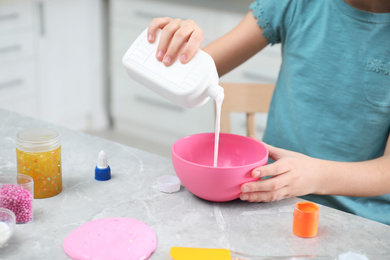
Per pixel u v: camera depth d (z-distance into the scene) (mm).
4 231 865
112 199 1041
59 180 1050
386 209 1309
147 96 3221
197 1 2801
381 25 1290
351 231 970
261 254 889
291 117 1438
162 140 3307
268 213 1019
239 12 2664
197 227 960
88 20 3211
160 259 871
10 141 1266
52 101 3150
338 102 1356
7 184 958
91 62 3320
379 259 888
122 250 875
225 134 1150
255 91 1521
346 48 1334
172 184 1072
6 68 2830
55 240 905
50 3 2941
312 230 939
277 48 2613
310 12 1384
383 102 1310
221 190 1003
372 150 1358
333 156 1379
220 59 1429
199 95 1015
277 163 1034
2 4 2689
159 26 1079
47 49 3016
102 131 3459
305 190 1072
